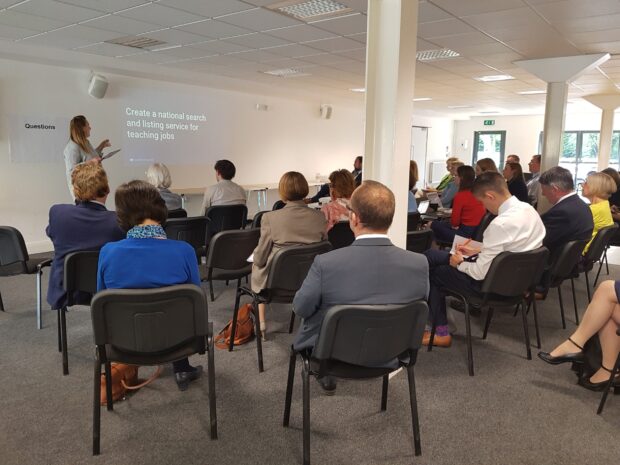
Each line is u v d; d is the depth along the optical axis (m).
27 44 5.65
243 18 4.61
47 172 6.21
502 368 2.68
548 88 6.55
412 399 1.87
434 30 4.91
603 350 2.37
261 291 2.62
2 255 3.21
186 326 1.82
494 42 5.43
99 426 1.88
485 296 2.61
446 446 1.96
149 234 1.89
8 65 5.73
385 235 1.72
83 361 2.73
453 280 2.75
